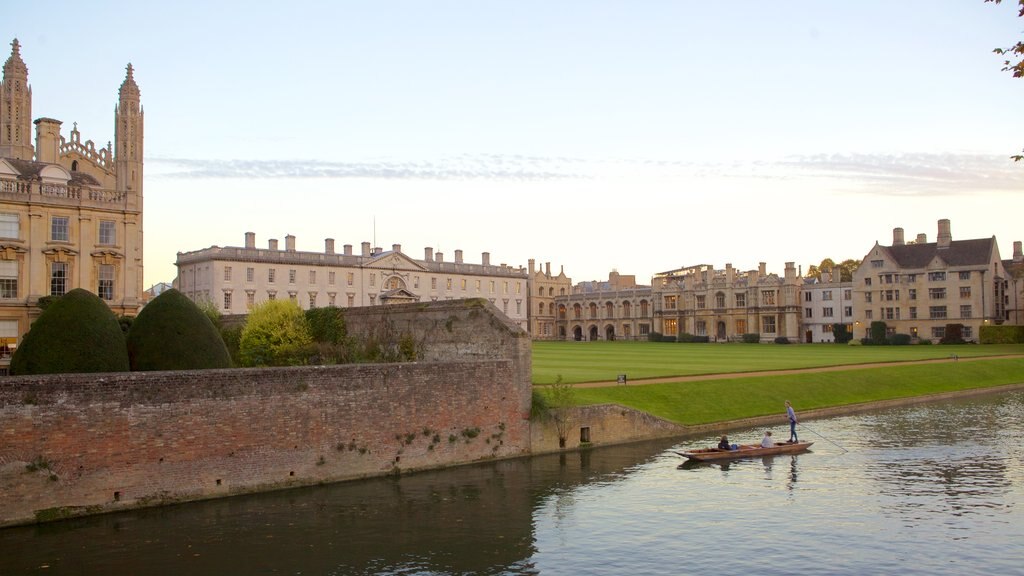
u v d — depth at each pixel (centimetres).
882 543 2209
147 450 2461
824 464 3231
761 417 4356
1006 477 2980
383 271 11962
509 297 14075
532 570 2019
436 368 3166
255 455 2680
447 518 2456
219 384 2611
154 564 2019
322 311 4350
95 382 2372
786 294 12925
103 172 6619
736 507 2588
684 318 14188
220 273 10200
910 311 11700
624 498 2702
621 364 6269
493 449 3331
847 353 8400
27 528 2239
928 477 2991
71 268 5128
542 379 4691
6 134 6256
